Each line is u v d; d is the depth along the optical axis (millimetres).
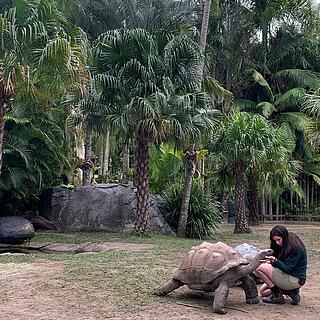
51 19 10336
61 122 16781
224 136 15188
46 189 16422
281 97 23703
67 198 15820
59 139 16297
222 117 15359
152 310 5246
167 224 14789
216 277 5371
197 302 5703
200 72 13211
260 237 13984
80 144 21125
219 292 5293
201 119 12766
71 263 8297
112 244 11547
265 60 24062
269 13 22516
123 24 18297
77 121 13289
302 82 24047
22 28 9531
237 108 20688
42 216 16125
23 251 11992
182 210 14156
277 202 23797
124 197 15211
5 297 5746
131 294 5949
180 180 15930
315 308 5570
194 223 13961
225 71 23031
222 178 16938
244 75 24453
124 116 11961
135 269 7660
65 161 16375
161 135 12047
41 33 9797
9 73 9531
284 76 24750
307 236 14805
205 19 15125
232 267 5371
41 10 10109
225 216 24047
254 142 14867
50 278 6859
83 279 6793
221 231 16438
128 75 12383
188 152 14086
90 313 5078
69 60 9750
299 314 5270
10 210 15758
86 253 10133
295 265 5621
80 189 15836
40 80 10398
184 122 12297
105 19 18359
